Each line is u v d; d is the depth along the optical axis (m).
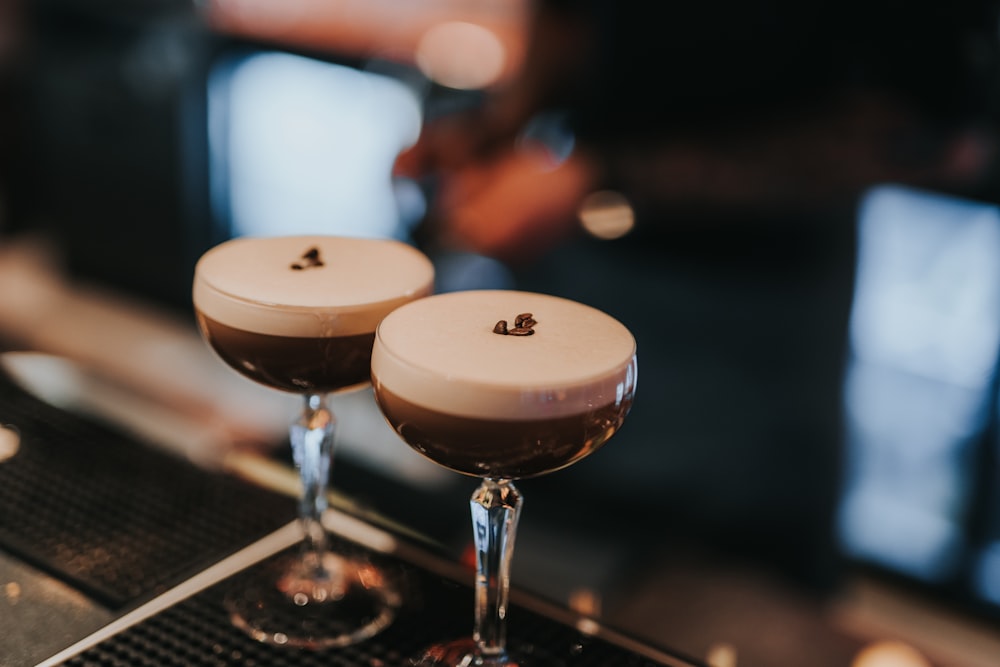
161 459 0.98
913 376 2.26
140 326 3.50
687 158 1.63
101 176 3.58
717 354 1.73
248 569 0.81
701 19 1.58
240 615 0.75
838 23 1.55
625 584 1.03
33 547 0.82
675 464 1.79
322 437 0.79
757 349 1.71
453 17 2.66
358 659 0.72
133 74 3.38
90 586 0.78
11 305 3.55
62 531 0.85
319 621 0.75
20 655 0.69
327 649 0.72
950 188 1.85
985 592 2.21
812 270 1.66
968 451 2.22
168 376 3.04
